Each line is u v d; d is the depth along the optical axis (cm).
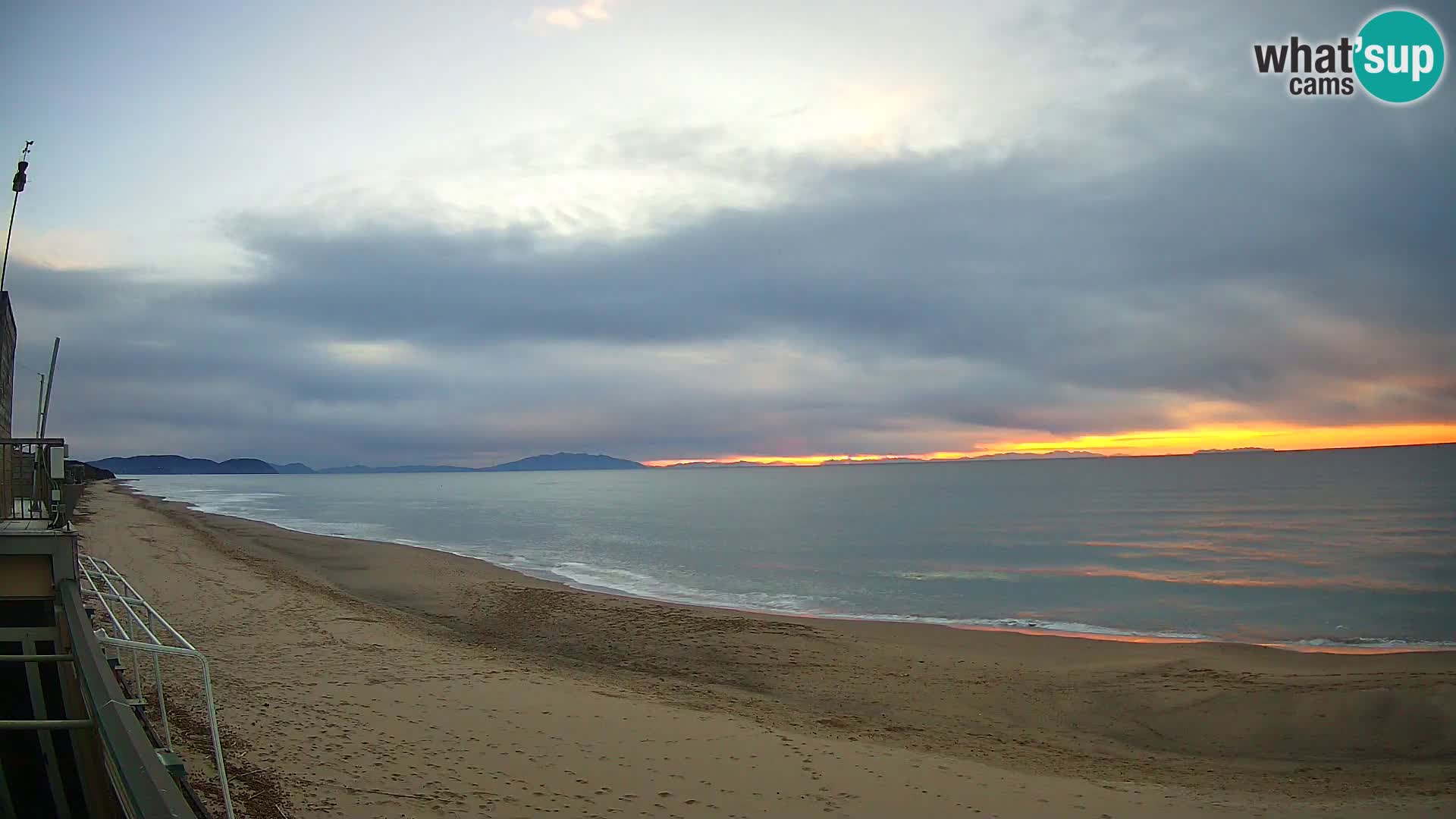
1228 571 2988
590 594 2205
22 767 744
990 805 775
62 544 807
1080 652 1617
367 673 1111
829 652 1543
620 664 1445
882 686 1333
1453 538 3991
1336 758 1042
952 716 1196
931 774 859
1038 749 1052
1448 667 1445
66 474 940
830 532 4766
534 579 2564
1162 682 1343
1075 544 3991
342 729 860
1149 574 2906
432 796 701
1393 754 1049
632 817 693
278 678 1054
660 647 1573
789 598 2378
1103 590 2558
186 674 1030
